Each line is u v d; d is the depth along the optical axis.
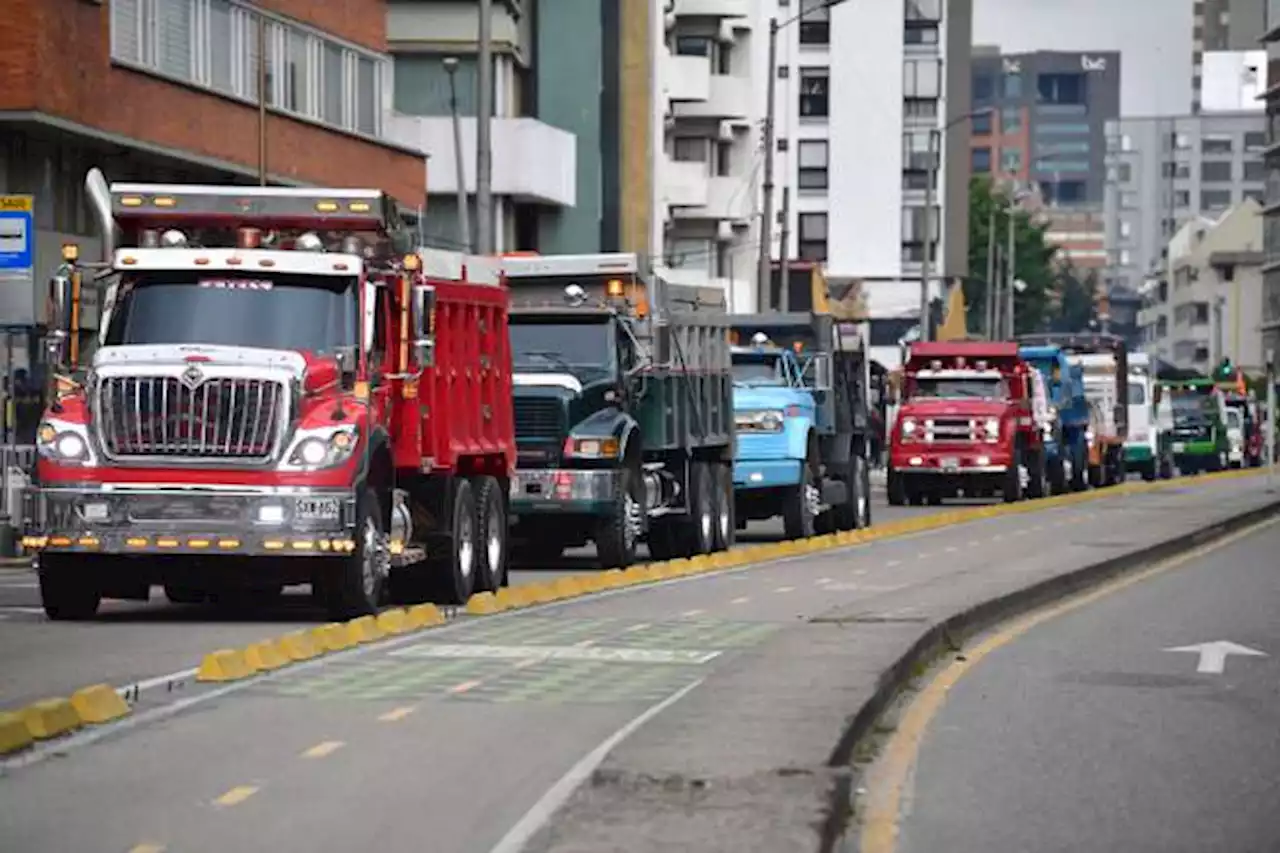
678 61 175.25
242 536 42.88
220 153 95.19
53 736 29.33
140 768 27.02
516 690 33.94
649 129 159.50
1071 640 44.25
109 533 43.00
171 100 91.06
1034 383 118.56
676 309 66.25
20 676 35.66
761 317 80.81
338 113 107.94
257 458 43.00
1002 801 26.09
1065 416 127.06
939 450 113.06
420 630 43.16
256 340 44.28
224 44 96.19
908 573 59.97
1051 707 34.03
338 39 107.56
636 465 62.25
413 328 46.25
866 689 31.92
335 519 43.09
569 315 61.81
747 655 36.38
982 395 114.31
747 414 77.19
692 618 45.72
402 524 46.50
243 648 38.06
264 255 44.91
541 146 136.25
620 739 27.69
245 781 26.16
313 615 46.91
